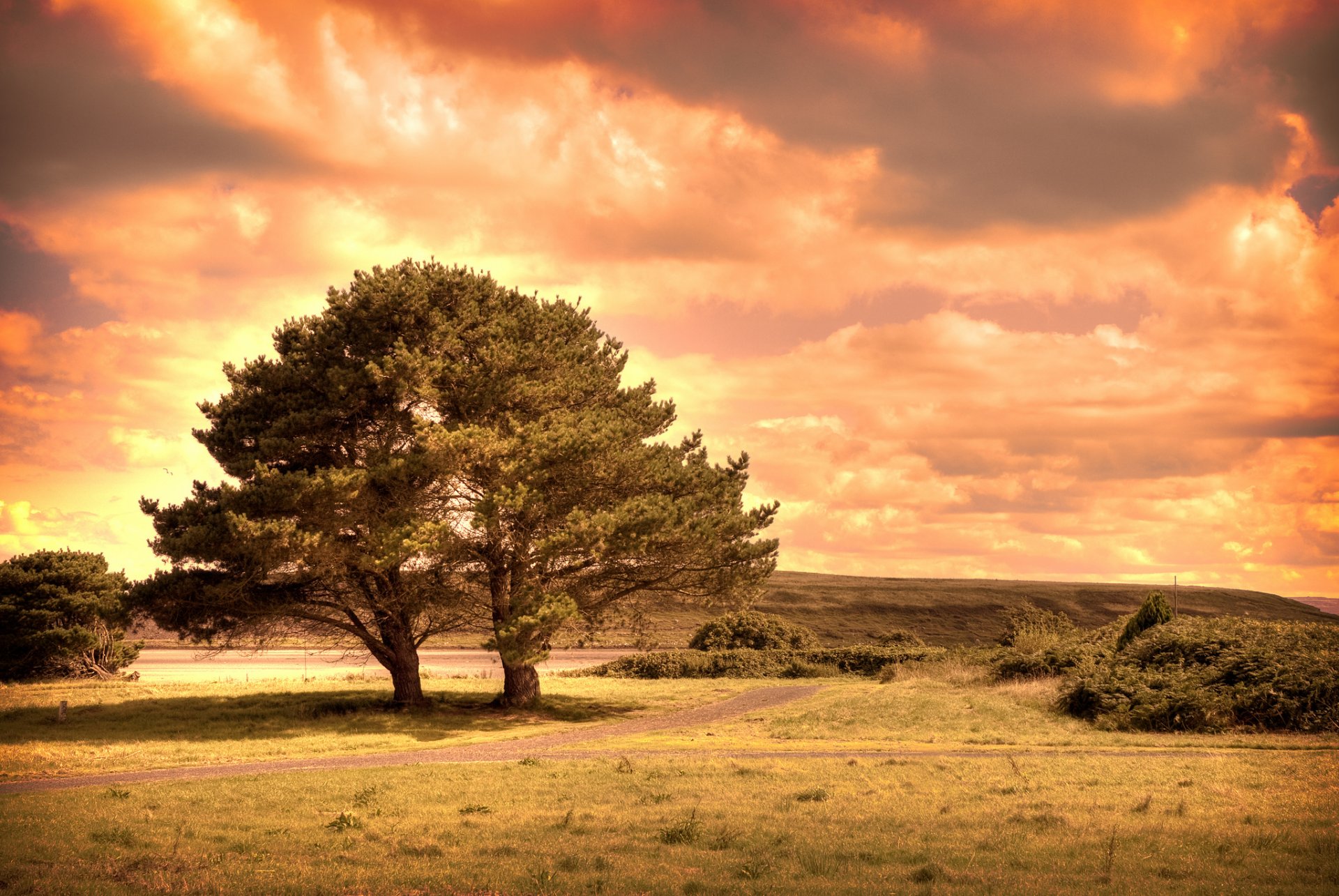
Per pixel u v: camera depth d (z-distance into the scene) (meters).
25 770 21.48
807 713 30.97
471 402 31.92
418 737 28.36
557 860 11.88
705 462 36.62
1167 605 33.69
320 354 32.31
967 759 21.14
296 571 31.59
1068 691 28.52
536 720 33.06
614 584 35.59
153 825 14.83
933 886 10.34
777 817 14.70
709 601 36.62
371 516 30.38
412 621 35.25
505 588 34.62
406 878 11.06
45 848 13.05
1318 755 20.23
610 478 33.03
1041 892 10.01
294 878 11.18
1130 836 12.83
